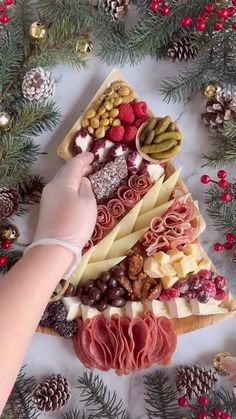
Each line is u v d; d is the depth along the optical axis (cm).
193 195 66
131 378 66
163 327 63
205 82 64
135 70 65
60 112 64
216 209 64
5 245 61
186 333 66
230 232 66
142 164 63
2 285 43
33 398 62
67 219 50
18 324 41
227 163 64
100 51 63
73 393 65
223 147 63
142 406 66
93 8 61
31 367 65
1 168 58
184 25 59
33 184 62
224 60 63
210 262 64
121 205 62
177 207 63
